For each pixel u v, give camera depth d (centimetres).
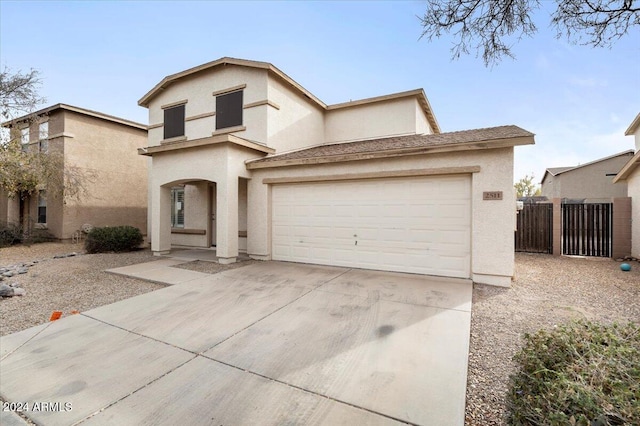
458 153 727
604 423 153
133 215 1816
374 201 840
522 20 356
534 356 226
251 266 898
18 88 1327
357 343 406
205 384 321
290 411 276
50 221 1580
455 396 292
